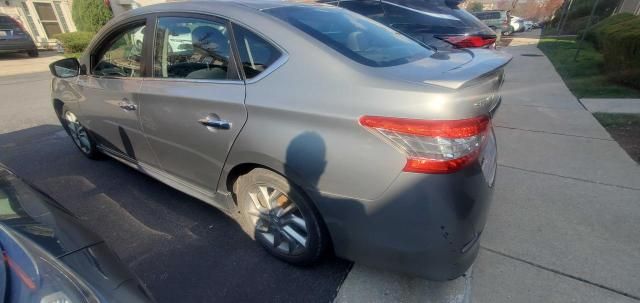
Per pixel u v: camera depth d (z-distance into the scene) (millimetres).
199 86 2043
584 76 6996
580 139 3787
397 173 1444
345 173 1558
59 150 4031
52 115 5555
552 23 23984
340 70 1623
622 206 2549
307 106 1616
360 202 1574
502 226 2396
